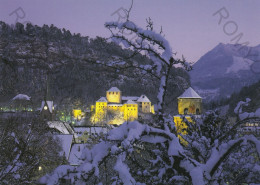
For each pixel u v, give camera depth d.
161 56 3.85
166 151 4.04
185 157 3.70
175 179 3.84
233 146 3.38
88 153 3.50
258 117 3.96
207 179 3.29
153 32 3.76
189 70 3.98
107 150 3.44
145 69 3.83
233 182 4.30
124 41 3.70
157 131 3.79
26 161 10.15
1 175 8.09
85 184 3.10
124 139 3.44
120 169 3.17
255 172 4.27
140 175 4.04
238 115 4.27
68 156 38.41
